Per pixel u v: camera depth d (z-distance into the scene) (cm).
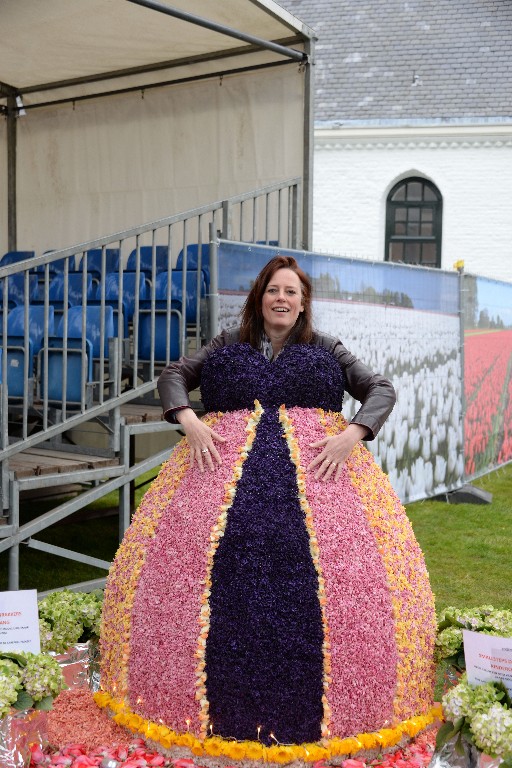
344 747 279
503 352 1093
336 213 1800
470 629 327
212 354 325
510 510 892
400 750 296
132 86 854
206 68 797
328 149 1794
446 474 920
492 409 1059
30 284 826
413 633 300
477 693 285
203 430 306
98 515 805
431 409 883
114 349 545
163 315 659
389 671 290
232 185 800
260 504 289
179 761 281
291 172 759
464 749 279
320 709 279
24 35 777
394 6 2022
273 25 714
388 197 1817
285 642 276
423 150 1756
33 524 491
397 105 1802
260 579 279
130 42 776
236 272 586
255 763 276
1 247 973
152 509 310
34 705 289
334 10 2052
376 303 767
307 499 292
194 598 283
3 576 634
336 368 320
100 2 695
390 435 803
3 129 959
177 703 284
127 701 303
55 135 923
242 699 277
